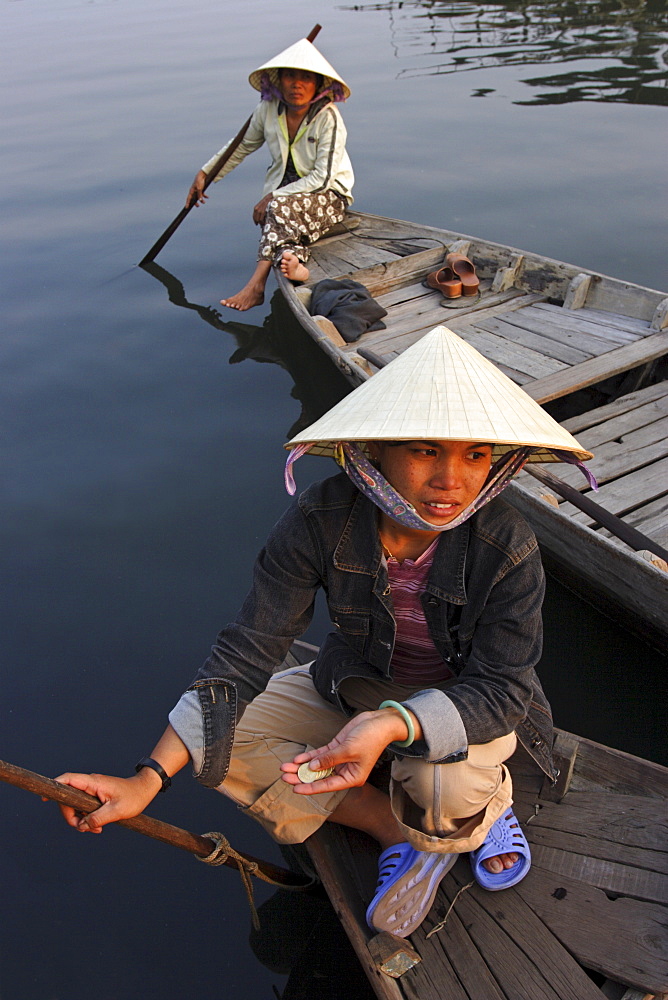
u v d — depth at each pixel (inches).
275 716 75.7
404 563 63.2
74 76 428.8
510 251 201.6
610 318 178.9
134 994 77.7
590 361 158.6
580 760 81.1
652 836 73.8
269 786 72.4
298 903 86.7
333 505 63.0
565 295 190.7
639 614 110.0
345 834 78.2
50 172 303.0
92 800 57.2
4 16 622.8
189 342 200.8
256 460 155.9
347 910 70.5
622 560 105.8
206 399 177.2
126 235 256.4
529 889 71.6
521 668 60.7
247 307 216.2
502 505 62.1
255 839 92.7
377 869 75.0
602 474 131.3
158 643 116.1
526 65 416.5
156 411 173.0
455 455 54.9
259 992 77.7
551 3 553.0
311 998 77.5
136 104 374.3
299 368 189.0
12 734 103.3
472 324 185.2
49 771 98.0
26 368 189.9
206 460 156.5
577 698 110.3
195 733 62.4
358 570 63.1
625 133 313.7
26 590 126.5
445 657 66.8
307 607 66.7
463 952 67.4
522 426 54.8
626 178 274.8
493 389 56.9
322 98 222.7
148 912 85.5
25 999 77.4
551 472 126.6
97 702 107.7
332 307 189.8
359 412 56.5
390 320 191.9
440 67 424.5
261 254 214.5
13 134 344.5
